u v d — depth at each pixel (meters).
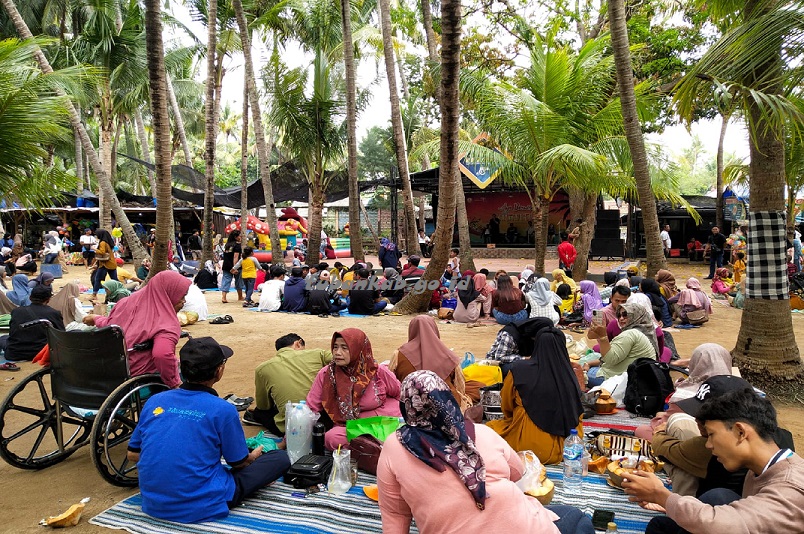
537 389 4.59
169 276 5.09
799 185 12.46
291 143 18.94
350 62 17.56
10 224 30.00
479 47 21.75
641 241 28.30
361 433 4.68
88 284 18.80
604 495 4.19
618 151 13.46
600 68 13.62
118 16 25.39
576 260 17.47
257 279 16.59
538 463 4.13
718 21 7.54
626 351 6.21
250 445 4.98
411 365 5.37
